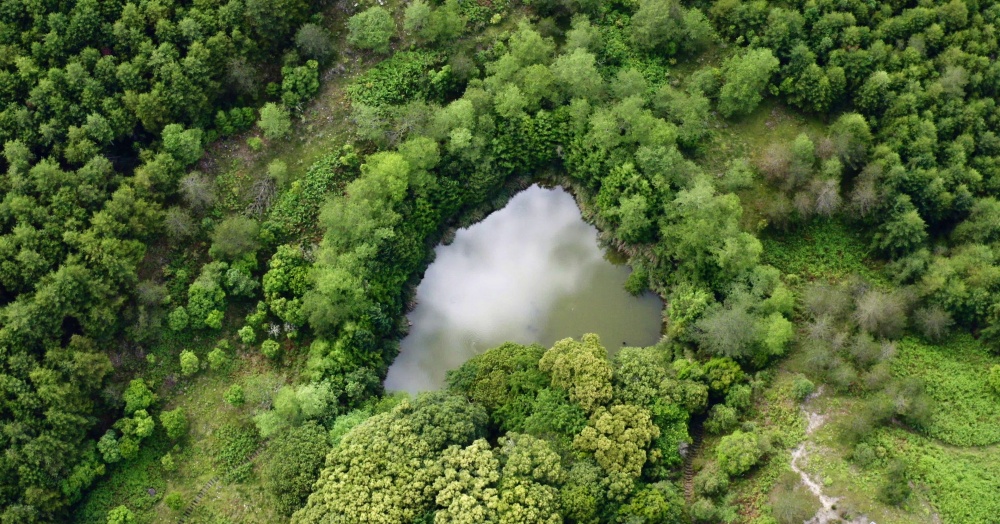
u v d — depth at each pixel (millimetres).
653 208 75500
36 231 67562
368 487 61094
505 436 65250
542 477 62438
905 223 73438
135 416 68375
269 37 77500
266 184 76500
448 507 60188
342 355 70625
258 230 74938
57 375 65625
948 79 77500
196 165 76062
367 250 72750
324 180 77250
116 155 73750
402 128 77562
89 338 68188
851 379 68438
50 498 64188
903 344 71875
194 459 69062
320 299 70875
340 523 59875
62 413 65000
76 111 71062
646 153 75188
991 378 68688
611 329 77000
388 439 63719
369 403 70438
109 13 73875
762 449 65312
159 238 73625
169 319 71188
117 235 69688
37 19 72312
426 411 65250
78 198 69625
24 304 65938
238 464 68938
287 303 72188
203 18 74938
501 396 67938
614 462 63812
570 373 67562
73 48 73062
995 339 70312
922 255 73312
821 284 74688
